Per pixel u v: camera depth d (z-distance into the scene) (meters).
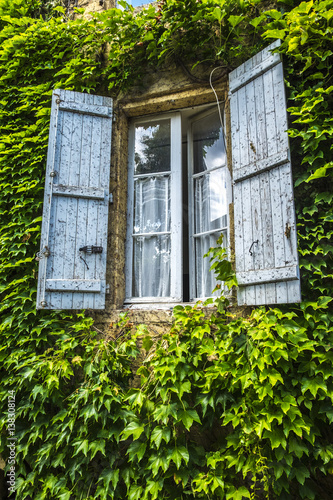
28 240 3.34
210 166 3.41
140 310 3.04
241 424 2.35
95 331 3.03
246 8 3.02
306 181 2.50
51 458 2.77
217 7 2.97
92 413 2.53
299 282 2.40
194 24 3.16
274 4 3.03
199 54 3.24
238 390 2.52
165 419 2.38
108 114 3.40
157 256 3.39
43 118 3.52
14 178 3.52
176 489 2.46
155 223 3.44
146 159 3.58
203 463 2.49
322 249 2.47
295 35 2.60
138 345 2.99
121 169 3.45
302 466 2.28
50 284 2.97
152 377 2.62
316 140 2.52
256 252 2.66
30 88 3.60
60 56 3.62
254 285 2.65
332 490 2.38
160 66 3.39
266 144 2.71
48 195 3.11
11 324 3.11
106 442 2.67
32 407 2.84
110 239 3.30
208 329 2.59
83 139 3.30
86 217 3.18
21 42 3.71
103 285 3.10
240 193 2.84
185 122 3.67
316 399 2.32
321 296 2.42
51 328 3.11
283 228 2.52
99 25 3.47
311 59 2.59
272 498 2.43
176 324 2.76
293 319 2.48
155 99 3.40
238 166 2.89
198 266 3.31
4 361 3.07
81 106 3.32
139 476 2.57
